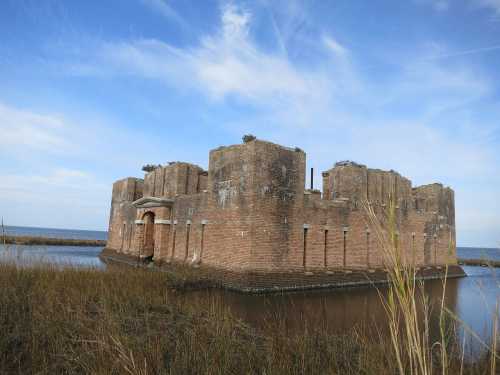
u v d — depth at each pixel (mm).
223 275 24984
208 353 7809
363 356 8031
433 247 38781
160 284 20047
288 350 8906
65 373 7508
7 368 7672
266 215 25062
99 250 60031
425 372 2975
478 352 9469
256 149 25172
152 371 7055
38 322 10008
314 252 27562
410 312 2977
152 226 39125
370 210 3311
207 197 29688
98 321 10148
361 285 28828
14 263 18078
